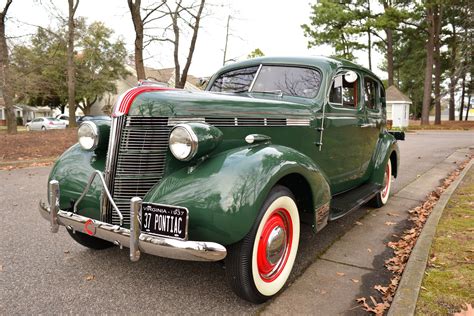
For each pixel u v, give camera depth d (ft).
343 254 11.89
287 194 9.05
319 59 13.00
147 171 8.73
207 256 7.30
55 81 113.29
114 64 123.54
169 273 10.23
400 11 82.74
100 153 9.99
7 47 54.44
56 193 9.02
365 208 17.63
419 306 8.16
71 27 69.36
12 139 46.47
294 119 11.13
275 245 8.80
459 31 105.91
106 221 8.69
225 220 7.57
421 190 21.59
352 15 88.28
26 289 9.26
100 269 10.43
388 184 18.48
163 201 7.97
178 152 8.11
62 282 9.65
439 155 38.29
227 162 8.29
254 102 10.21
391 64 104.58
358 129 14.64
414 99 166.71
